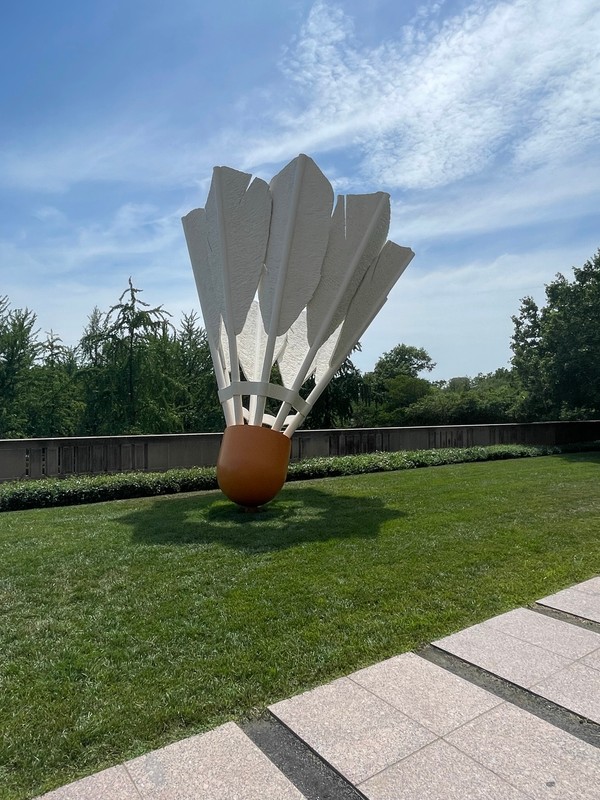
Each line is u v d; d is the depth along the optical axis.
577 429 21.97
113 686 3.04
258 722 2.75
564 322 19.89
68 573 4.96
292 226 7.00
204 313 8.34
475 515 7.40
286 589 4.52
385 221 7.77
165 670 3.21
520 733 2.62
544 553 5.62
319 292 7.50
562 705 2.90
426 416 30.59
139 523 7.01
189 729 2.68
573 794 2.21
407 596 4.39
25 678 3.14
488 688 3.08
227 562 5.26
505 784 2.28
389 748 2.51
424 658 3.42
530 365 22.03
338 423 28.86
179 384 23.41
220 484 7.53
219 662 3.30
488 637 3.71
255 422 7.50
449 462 14.47
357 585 4.61
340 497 8.91
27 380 23.95
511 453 16.31
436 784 2.27
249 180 7.29
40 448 9.96
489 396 30.23
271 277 7.27
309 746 2.53
